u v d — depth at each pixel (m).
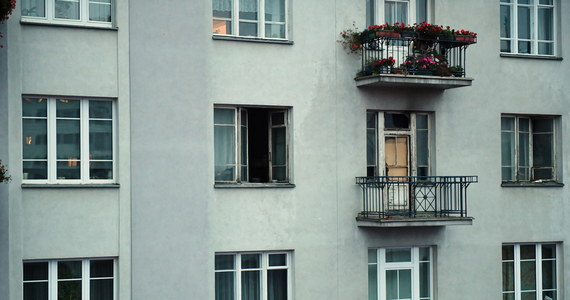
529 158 25.08
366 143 22.80
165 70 20.58
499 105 24.20
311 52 22.14
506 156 24.72
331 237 22.19
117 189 20.08
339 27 22.47
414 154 23.34
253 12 21.97
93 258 20.03
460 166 23.66
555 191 24.81
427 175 23.52
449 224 22.28
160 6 20.58
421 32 22.34
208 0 21.20
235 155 21.69
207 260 20.89
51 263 19.73
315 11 22.22
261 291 21.72
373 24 23.14
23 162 19.61
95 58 19.98
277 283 21.92
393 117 23.30
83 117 20.08
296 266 21.80
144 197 20.31
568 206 24.94
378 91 22.84
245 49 21.50
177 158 20.66
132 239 20.14
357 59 22.66
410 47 23.22
